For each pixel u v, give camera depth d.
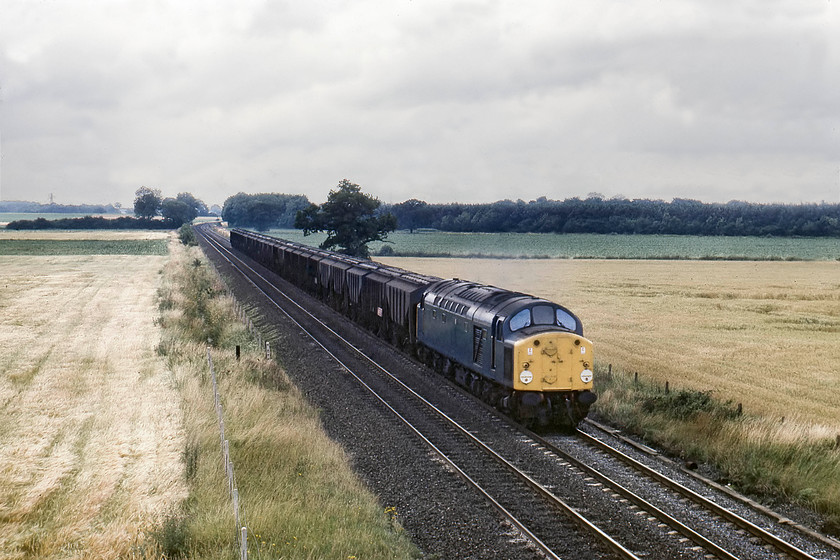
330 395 26.72
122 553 13.34
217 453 18.48
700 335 43.97
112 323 44.66
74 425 22.33
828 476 17.16
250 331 40.62
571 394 21.91
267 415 21.48
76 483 17.28
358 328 43.78
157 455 19.34
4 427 22.14
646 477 17.91
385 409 24.69
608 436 21.64
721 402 24.47
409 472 18.42
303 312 50.50
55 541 14.00
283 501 15.32
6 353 34.75
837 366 34.44
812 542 14.15
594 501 16.27
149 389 27.02
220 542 13.34
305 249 70.50
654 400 23.44
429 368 31.69
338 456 19.06
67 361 32.72
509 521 15.17
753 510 15.78
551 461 19.16
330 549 13.19
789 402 26.59
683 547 13.89
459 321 26.47
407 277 37.62
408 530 14.95
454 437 21.39
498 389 23.50
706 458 19.14
